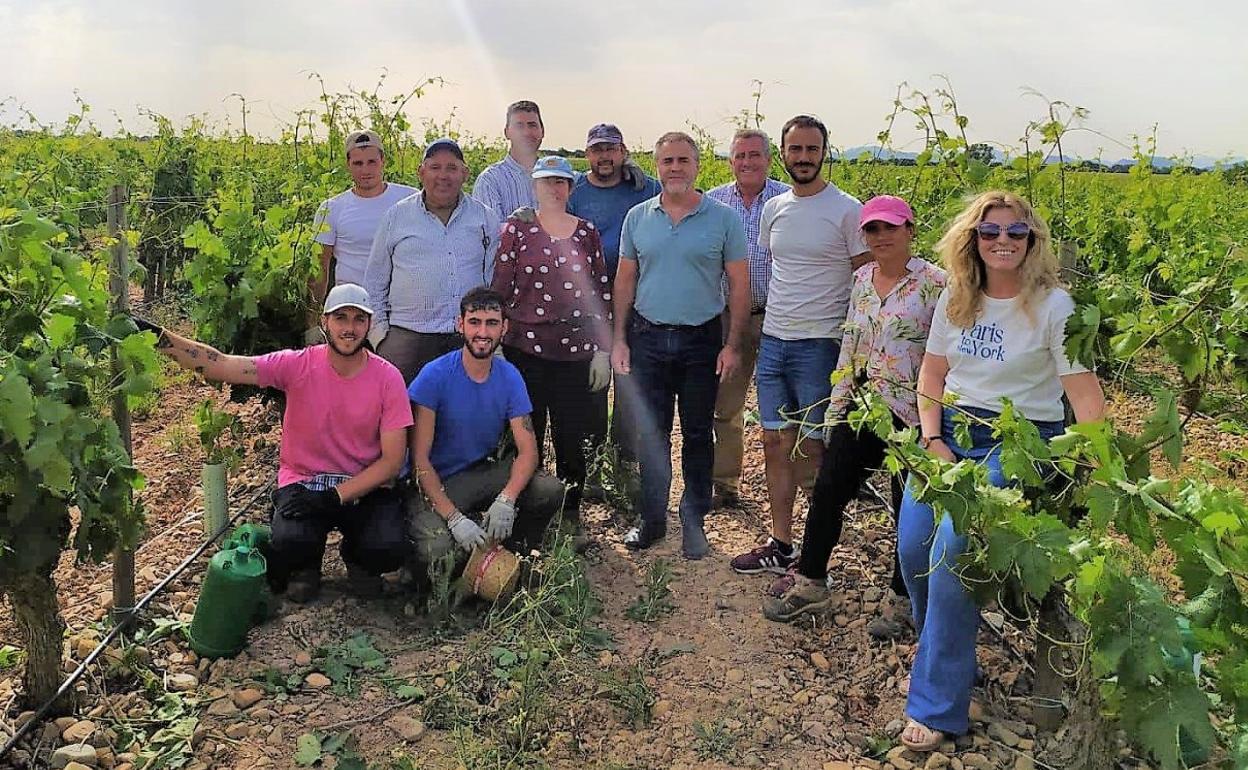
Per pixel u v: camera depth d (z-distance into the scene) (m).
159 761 3.32
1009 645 4.08
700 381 5.04
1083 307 3.32
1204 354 3.63
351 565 4.55
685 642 4.26
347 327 4.16
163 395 8.04
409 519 4.41
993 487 2.94
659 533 5.28
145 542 5.14
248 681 3.77
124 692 3.70
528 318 4.97
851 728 3.69
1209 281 3.52
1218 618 2.55
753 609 4.59
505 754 3.42
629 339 5.18
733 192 5.64
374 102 9.99
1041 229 3.37
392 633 4.24
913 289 3.99
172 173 12.09
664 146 4.75
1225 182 16.16
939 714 3.46
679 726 3.65
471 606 4.46
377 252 5.30
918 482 3.05
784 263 4.70
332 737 3.48
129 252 4.14
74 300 3.47
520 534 4.73
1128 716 2.64
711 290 4.97
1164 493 2.61
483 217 5.41
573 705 3.74
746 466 6.70
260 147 14.75
